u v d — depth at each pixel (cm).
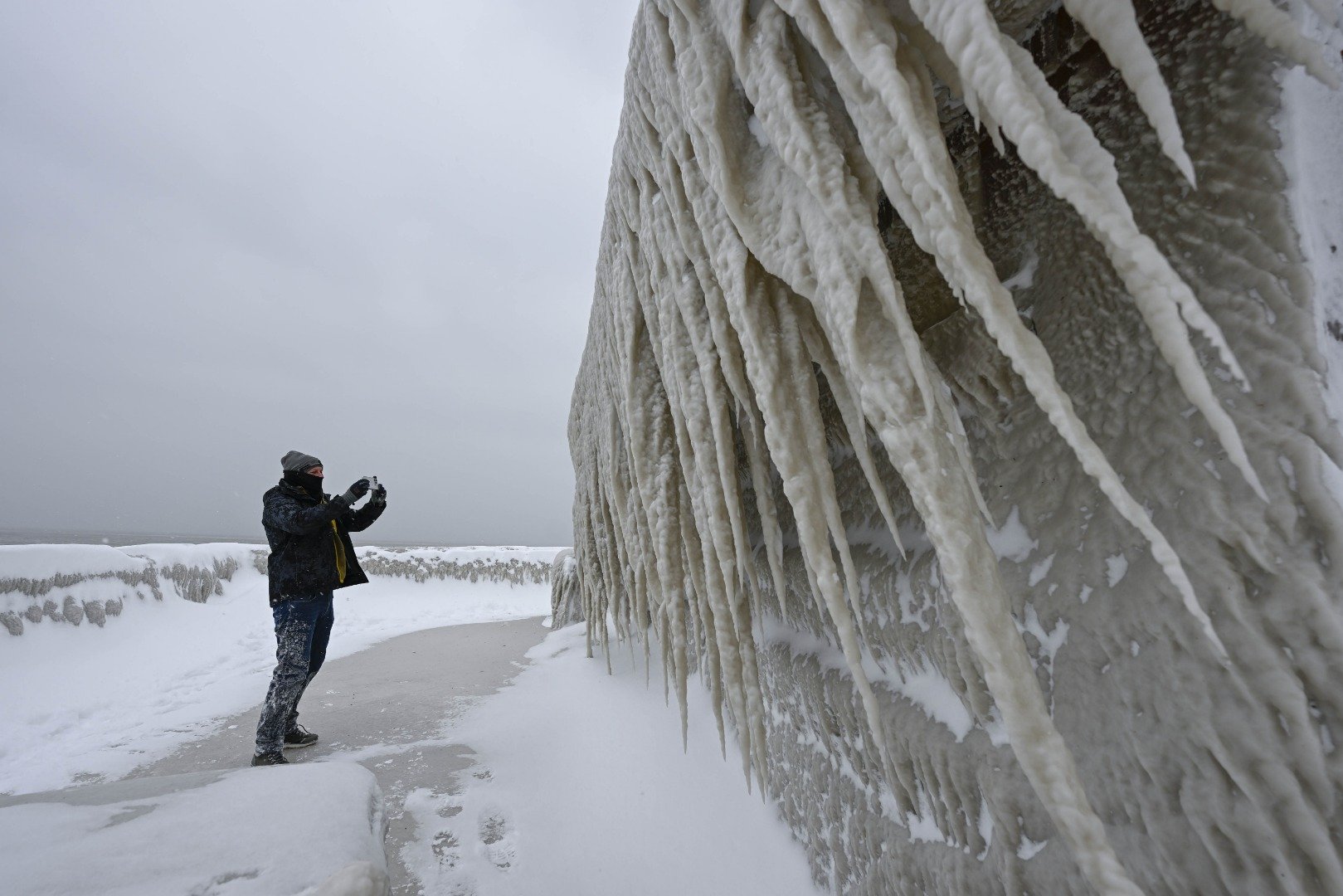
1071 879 89
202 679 470
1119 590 89
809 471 119
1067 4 67
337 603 975
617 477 259
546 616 874
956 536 83
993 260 144
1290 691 66
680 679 206
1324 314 73
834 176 94
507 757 255
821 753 177
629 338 208
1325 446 69
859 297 97
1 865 89
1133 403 95
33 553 609
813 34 88
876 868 142
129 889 85
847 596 163
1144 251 59
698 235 144
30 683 474
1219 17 92
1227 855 71
